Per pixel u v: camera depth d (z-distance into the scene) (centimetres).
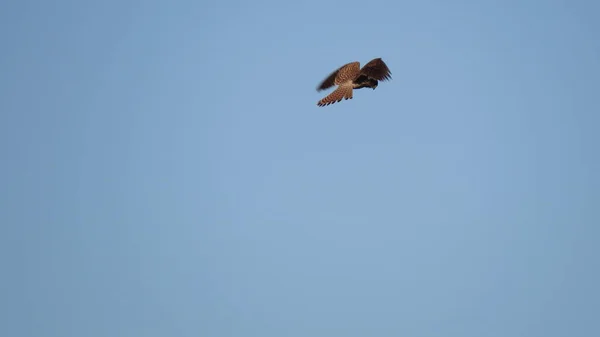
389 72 2686
